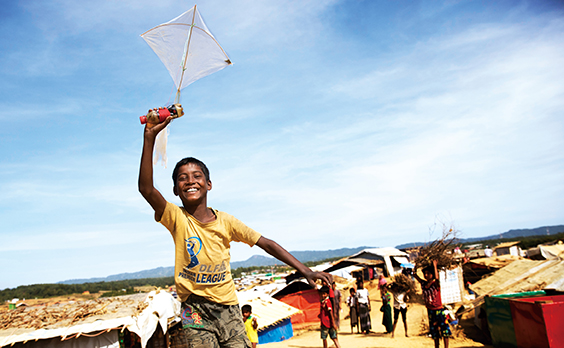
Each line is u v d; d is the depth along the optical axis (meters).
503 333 9.89
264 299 22.80
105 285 131.62
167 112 2.25
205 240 2.42
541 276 12.23
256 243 2.56
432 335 9.03
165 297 16.16
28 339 11.83
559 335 8.34
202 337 2.36
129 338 14.11
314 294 24.56
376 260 49.03
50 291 103.50
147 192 2.26
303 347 14.91
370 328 16.42
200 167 2.57
